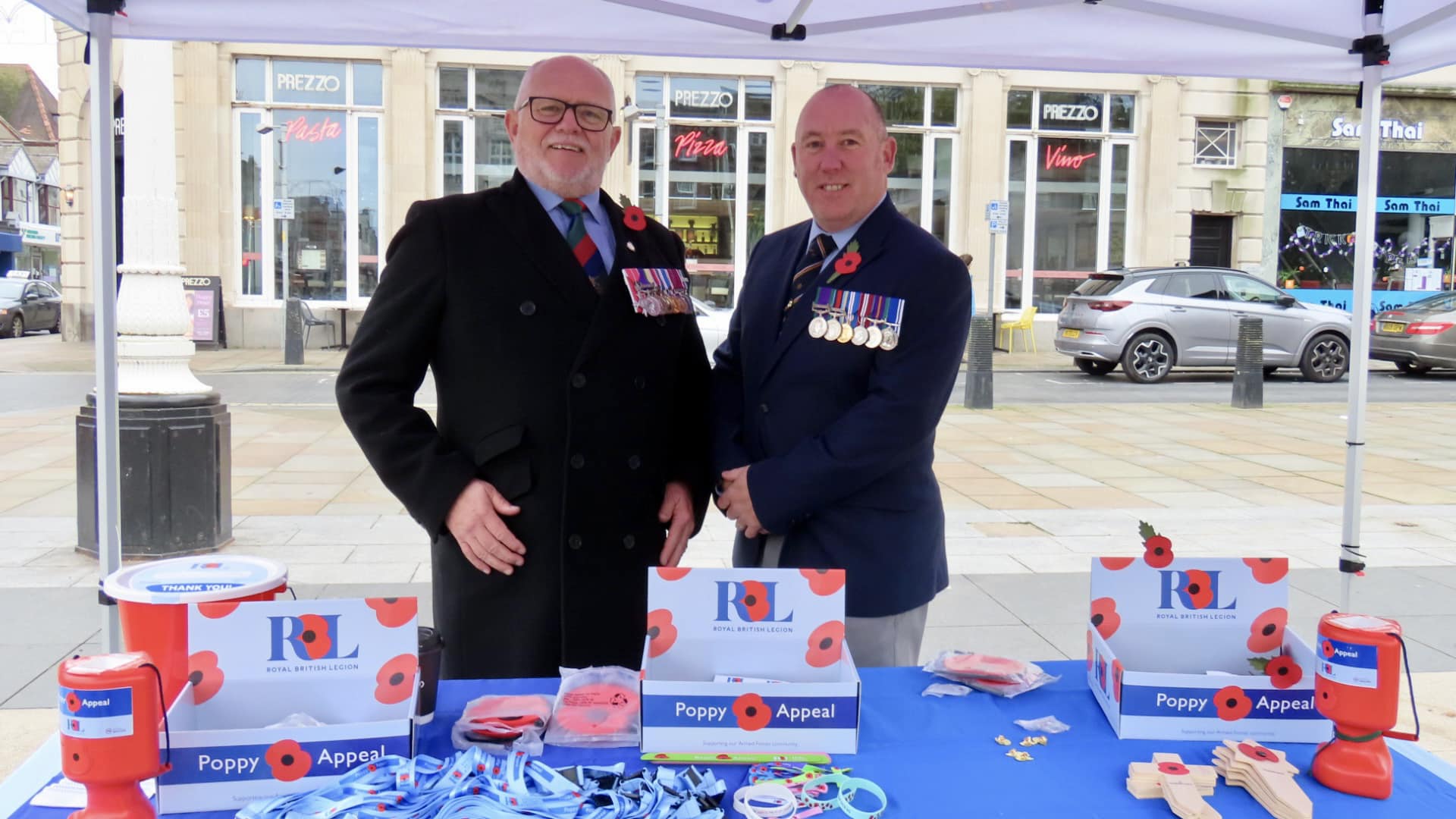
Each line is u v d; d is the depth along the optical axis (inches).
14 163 1694.1
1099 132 692.1
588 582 85.5
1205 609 69.6
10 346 691.4
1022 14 106.0
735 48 114.6
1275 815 54.9
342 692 61.1
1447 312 558.6
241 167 641.0
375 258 655.1
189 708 58.9
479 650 86.4
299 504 247.3
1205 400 471.5
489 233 86.1
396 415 83.8
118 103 584.7
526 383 84.9
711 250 678.5
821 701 61.5
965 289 89.4
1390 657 57.1
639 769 59.8
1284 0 105.6
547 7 104.3
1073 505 258.2
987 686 71.6
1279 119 700.0
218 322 623.5
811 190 90.1
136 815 51.7
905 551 91.1
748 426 94.7
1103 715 67.9
